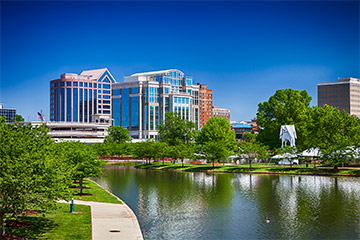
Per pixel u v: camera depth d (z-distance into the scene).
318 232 44.62
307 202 62.44
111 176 110.50
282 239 42.09
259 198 67.19
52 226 40.97
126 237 38.22
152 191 76.69
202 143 154.38
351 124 124.12
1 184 31.62
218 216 53.06
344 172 102.00
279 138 137.38
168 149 145.88
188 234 44.16
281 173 110.81
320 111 133.75
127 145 175.75
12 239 34.50
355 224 48.00
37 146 36.78
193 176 109.06
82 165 65.81
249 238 42.44
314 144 117.62
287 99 140.88
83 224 42.84
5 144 33.59
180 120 188.25
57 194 34.59
